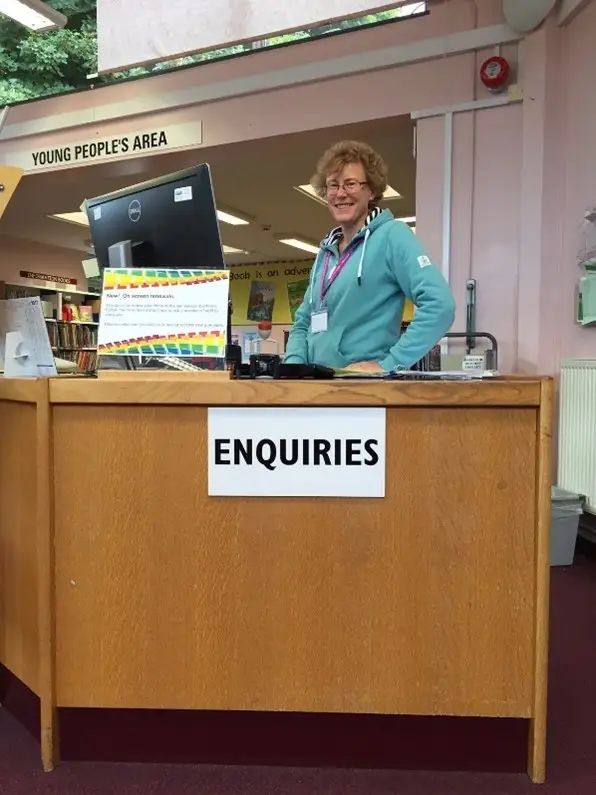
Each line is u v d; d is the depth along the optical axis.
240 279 11.01
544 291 3.60
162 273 1.44
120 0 3.60
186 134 4.70
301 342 2.21
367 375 1.53
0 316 1.81
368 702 1.36
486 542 1.31
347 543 1.33
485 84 3.68
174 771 1.42
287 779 1.39
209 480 1.34
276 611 1.36
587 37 3.33
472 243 3.85
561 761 1.48
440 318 1.77
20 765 1.45
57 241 8.79
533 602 1.32
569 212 3.54
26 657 1.52
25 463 1.47
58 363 1.90
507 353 3.80
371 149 2.00
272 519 1.34
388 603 1.34
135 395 1.34
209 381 1.33
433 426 1.30
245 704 1.38
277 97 4.37
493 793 1.34
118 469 1.36
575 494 3.28
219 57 4.49
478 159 3.80
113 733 1.45
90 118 4.98
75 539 1.38
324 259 2.14
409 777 1.39
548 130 3.53
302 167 5.46
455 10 3.79
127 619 1.38
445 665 1.34
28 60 5.37
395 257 1.86
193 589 1.37
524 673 1.34
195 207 1.56
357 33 4.08
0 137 5.35
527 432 1.29
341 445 1.32
